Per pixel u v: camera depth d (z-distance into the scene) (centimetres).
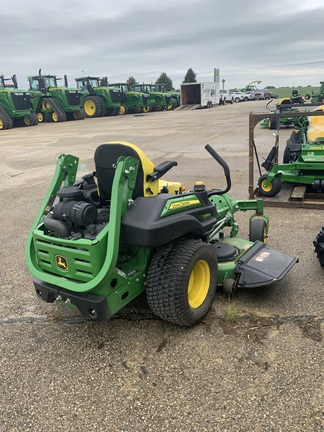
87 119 2800
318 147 641
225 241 404
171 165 329
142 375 277
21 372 287
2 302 385
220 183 794
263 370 273
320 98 2341
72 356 301
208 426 233
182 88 3816
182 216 305
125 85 3266
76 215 290
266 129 1688
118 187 279
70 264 285
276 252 382
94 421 242
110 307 283
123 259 309
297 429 227
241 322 327
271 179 648
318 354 285
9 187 866
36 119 2416
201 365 282
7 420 246
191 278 318
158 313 305
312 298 355
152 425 236
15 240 547
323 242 396
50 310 366
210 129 1792
